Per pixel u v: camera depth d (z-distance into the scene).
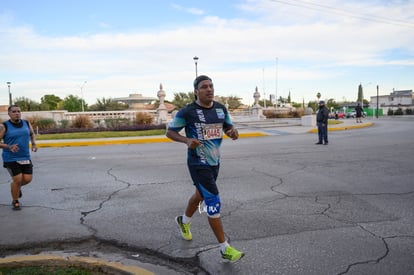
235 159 10.38
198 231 4.47
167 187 6.96
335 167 8.67
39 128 25.61
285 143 14.89
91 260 3.54
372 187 6.56
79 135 20.42
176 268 3.54
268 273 3.35
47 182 7.70
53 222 4.91
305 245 3.97
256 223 4.71
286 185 6.87
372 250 3.81
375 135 17.73
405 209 5.21
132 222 4.88
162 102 28.42
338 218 4.86
